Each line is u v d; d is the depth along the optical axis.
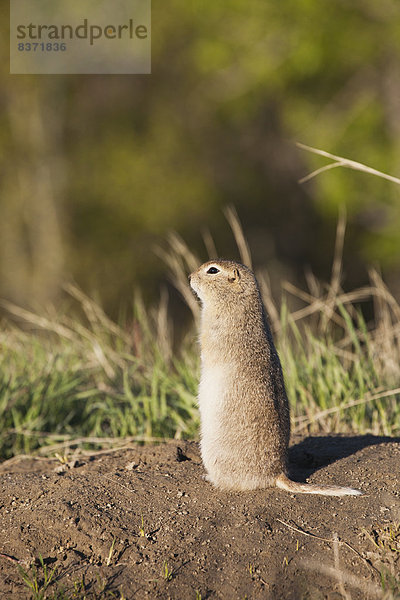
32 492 11.45
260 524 10.16
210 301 11.34
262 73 32.22
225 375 10.95
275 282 44.25
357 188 32.59
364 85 33.34
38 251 48.03
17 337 18.94
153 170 47.53
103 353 17.38
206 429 11.02
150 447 13.17
